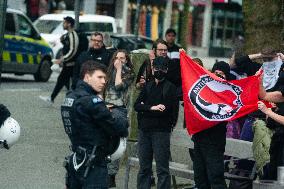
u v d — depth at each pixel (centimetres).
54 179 1451
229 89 1185
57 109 2372
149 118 1263
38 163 1574
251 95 1180
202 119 1180
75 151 1016
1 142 1085
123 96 1359
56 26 4125
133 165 1348
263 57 1335
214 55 7212
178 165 1363
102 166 1013
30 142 1784
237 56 1466
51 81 3447
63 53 2375
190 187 1409
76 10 2539
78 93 1014
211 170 1188
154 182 1436
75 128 1009
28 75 3725
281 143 1169
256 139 1202
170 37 1700
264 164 1190
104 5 5981
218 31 7262
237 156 1225
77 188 1030
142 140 1284
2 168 1509
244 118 1361
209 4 7019
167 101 1257
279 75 1272
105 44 1845
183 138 1307
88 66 1021
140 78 1402
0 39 1638
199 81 1196
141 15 6353
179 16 6700
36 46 3259
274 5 1927
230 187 1280
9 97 2584
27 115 2202
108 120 1003
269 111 1159
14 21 3102
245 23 1967
